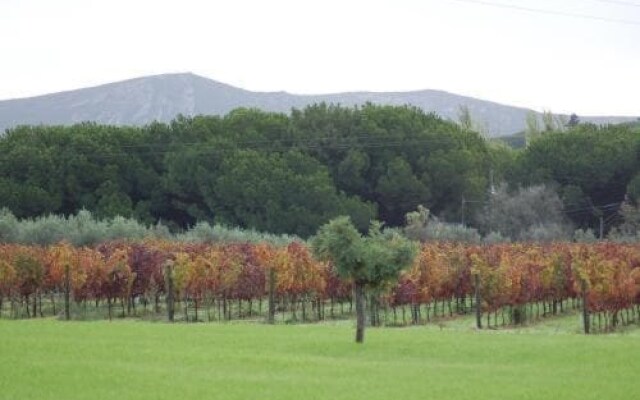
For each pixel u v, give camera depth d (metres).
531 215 129.12
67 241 86.00
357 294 37.59
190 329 43.59
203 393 25.20
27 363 30.19
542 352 34.88
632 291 54.44
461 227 114.19
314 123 144.38
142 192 133.25
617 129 148.38
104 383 26.61
